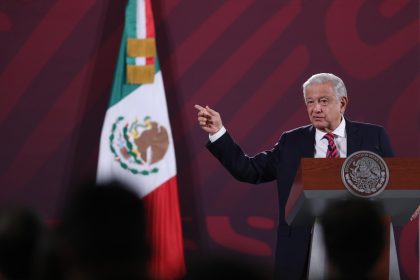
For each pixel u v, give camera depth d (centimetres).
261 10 2211
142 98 2086
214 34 2202
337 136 1237
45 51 2173
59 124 2147
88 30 2183
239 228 2112
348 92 2169
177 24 2200
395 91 2166
